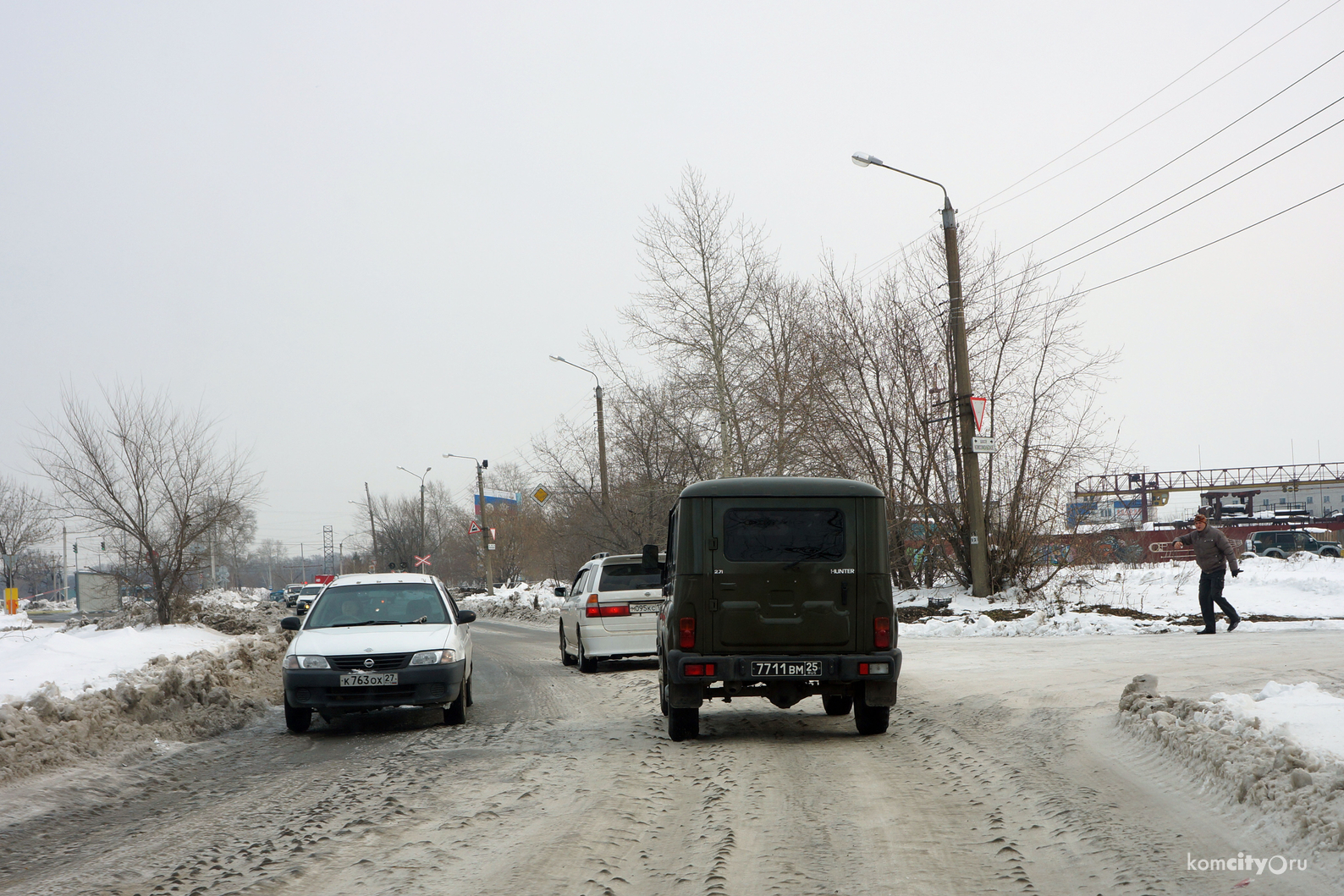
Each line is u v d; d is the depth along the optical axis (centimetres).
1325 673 1042
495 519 7575
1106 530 2486
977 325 2503
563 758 823
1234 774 585
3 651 1627
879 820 587
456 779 745
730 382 3169
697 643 889
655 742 898
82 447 2341
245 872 512
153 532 2406
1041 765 711
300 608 3139
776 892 458
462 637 1182
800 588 890
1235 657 1268
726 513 900
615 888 470
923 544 2581
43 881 525
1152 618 1970
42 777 819
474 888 476
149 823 657
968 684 1180
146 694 1115
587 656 1633
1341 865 441
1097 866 477
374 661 1070
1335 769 537
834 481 911
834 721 1034
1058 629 1906
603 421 3762
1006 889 452
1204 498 6950
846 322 2673
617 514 3684
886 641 891
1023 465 2414
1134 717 804
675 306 3228
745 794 665
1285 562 2739
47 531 6028
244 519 2564
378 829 593
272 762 897
